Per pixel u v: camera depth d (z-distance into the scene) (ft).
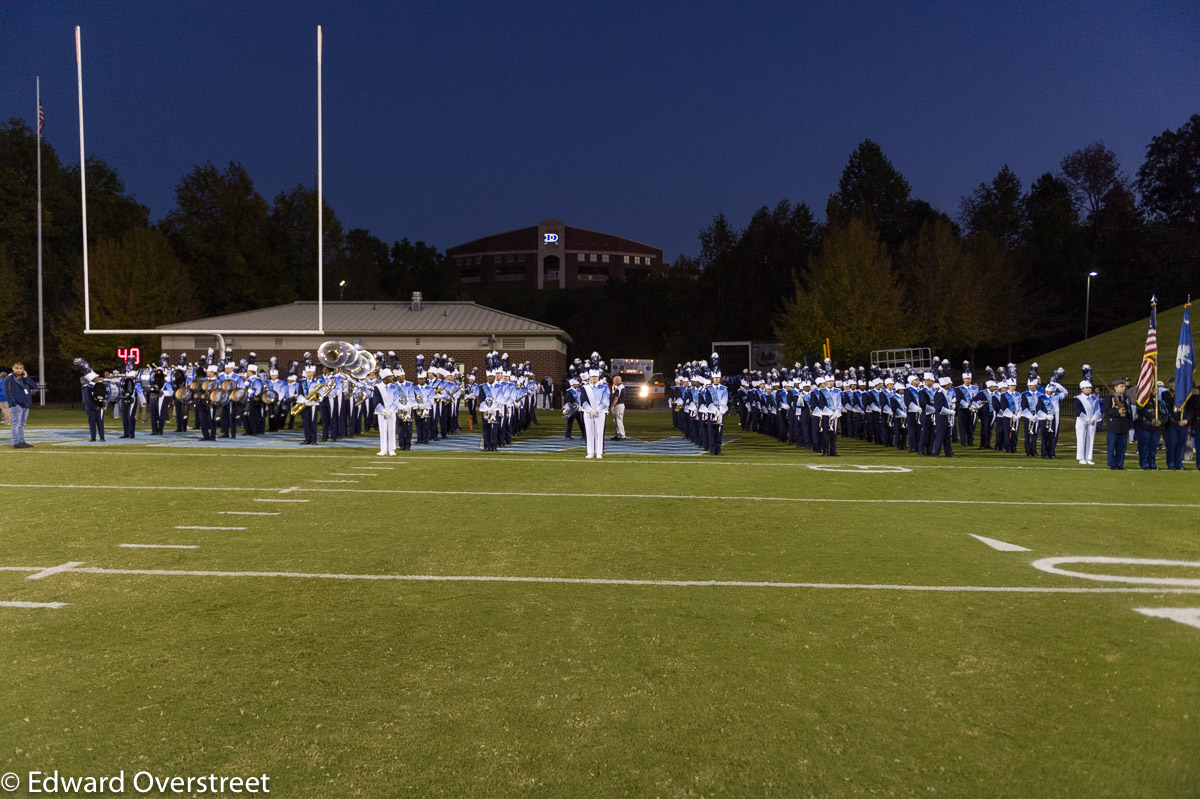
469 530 29.17
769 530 29.43
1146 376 51.55
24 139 163.84
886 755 12.42
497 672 15.62
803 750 12.57
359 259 224.12
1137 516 32.78
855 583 22.21
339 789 11.41
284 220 205.36
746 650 16.87
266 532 28.66
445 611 19.52
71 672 15.55
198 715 13.71
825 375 59.98
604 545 26.81
